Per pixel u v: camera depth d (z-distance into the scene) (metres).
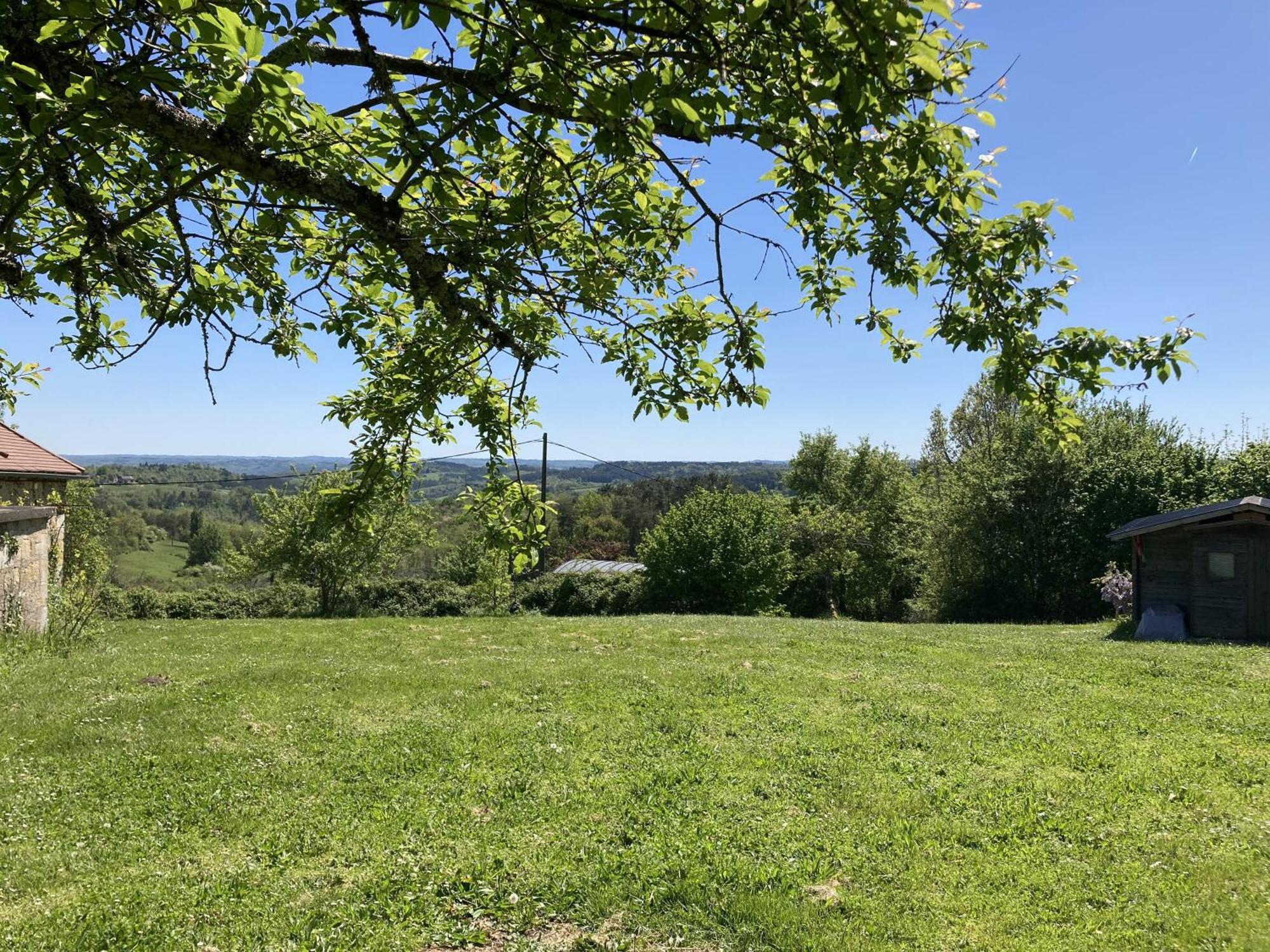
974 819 6.05
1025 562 26.17
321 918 4.53
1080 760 7.37
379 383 3.55
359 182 2.99
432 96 2.34
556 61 2.06
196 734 8.05
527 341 3.52
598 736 8.30
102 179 3.07
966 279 2.42
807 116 2.03
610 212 3.04
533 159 2.69
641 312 3.77
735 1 1.82
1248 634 14.58
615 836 5.73
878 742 8.07
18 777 6.62
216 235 3.27
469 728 8.59
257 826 5.86
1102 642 14.57
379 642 15.59
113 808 6.10
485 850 5.47
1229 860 5.22
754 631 16.89
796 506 43.22
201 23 1.72
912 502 37.66
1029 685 10.61
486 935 4.43
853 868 5.23
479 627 18.11
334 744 7.93
